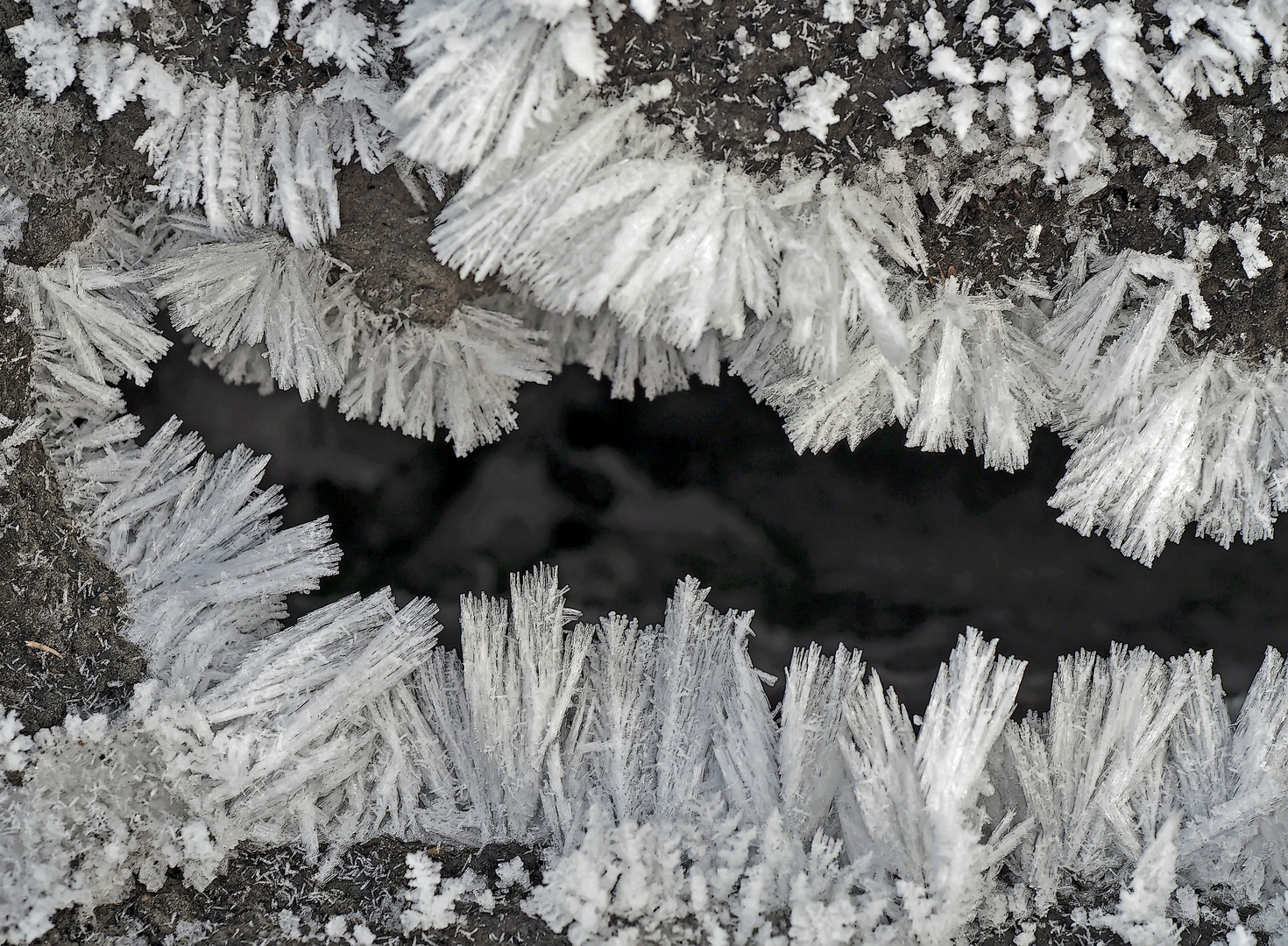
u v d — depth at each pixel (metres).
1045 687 0.56
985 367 0.54
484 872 0.53
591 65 0.52
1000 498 0.56
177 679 0.53
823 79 0.53
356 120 0.53
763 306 0.53
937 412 0.54
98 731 0.53
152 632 0.53
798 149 0.53
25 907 0.52
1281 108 0.53
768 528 0.56
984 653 0.54
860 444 0.56
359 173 0.53
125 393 0.55
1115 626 0.56
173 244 0.54
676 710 0.54
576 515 0.56
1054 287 0.54
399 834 0.53
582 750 0.54
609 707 0.54
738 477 0.56
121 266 0.54
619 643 0.54
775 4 0.52
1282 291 0.54
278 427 0.56
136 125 0.53
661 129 0.53
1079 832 0.53
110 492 0.54
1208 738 0.54
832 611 0.56
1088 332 0.54
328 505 0.56
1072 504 0.55
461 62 0.52
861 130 0.53
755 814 0.53
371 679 0.54
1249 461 0.54
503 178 0.52
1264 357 0.54
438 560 0.56
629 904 0.52
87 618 0.53
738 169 0.53
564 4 0.52
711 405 0.56
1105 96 0.53
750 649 0.56
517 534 0.56
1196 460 0.54
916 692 0.56
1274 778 0.53
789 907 0.52
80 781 0.52
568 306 0.53
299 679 0.53
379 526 0.56
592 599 0.56
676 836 0.53
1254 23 0.52
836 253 0.53
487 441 0.55
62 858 0.52
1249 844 0.53
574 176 0.52
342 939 0.52
